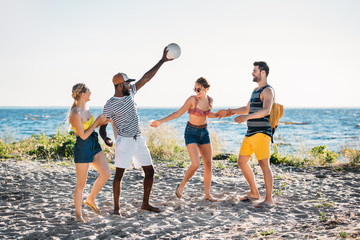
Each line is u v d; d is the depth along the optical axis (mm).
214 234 3645
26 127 43312
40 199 5238
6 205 4906
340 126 44062
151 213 4535
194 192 5773
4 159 9680
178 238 3539
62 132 11797
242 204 5004
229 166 8906
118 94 4359
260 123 4930
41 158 9992
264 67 4984
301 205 4875
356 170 8211
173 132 12203
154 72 4922
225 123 50719
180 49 5000
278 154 9914
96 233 3742
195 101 4926
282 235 3451
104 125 4445
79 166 4121
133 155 4500
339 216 4176
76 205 4180
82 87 4102
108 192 5738
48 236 3656
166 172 7844
